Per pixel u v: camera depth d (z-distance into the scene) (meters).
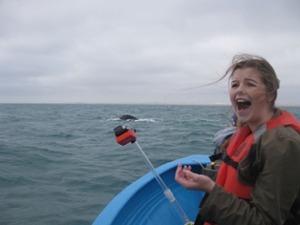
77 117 31.38
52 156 8.47
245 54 1.65
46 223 3.93
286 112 1.59
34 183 5.70
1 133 14.65
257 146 1.39
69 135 14.16
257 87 1.50
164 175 3.24
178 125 20.53
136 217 2.52
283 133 1.32
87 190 5.30
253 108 1.53
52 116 32.69
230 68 1.67
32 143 11.17
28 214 4.21
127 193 2.68
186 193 3.10
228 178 1.64
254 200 1.33
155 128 18.08
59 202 4.70
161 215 2.66
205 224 1.81
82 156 8.50
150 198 2.87
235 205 1.34
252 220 1.28
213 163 2.43
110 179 5.94
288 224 1.41
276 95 1.56
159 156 8.36
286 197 1.25
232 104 1.64
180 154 8.73
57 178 6.05
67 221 4.01
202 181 1.42
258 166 1.39
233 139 1.90
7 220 4.01
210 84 1.96
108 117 31.56
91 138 13.09
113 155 8.61
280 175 1.25
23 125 19.61
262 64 1.53
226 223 1.35
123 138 1.81
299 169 1.24
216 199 1.37
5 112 41.41
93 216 4.17
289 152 1.25
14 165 7.25
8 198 4.86
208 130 16.41
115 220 2.28
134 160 7.81
